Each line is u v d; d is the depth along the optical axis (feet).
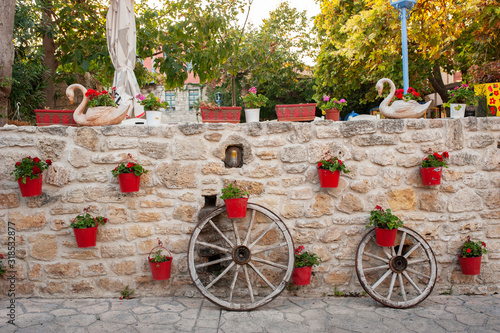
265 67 37.14
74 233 12.38
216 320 11.19
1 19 19.04
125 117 14.51
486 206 13.73
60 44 28.50
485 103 15.29
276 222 12.73
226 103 56.44
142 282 13.05
